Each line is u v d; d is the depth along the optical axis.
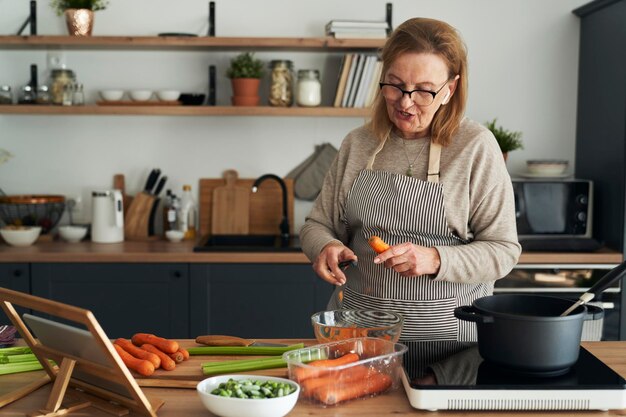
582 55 4.07
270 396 1.51
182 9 4.05
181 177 4.16
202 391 1.53
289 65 3.92
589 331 3.62
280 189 4.14
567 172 4.11
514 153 4.18
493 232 2.08
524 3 4.10
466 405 1.55
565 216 3.76
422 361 1.75
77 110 3.78
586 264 3.60
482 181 2.08
